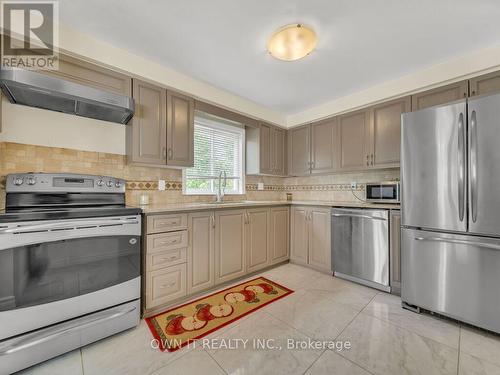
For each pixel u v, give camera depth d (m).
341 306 2.00
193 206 2.19
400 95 2.41
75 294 1.44
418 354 1.41
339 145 2.93
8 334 1.24
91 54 1.76
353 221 2.49
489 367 1.30
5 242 1.23
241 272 2.54
